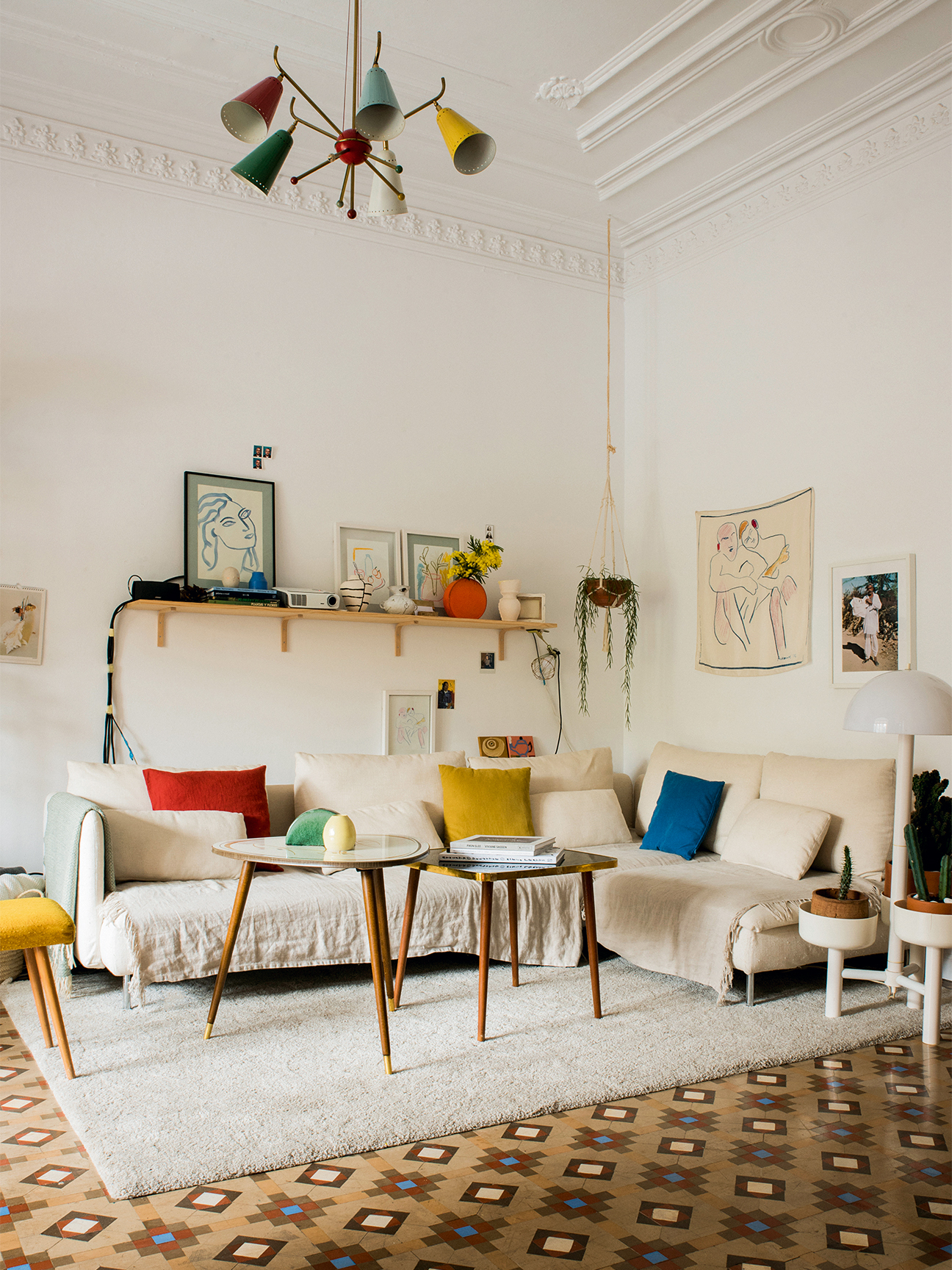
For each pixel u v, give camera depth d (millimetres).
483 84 4258
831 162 4613
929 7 3732
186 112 4391
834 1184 2258
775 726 4801
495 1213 2115
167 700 4379
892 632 4223
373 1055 3004
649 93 4309
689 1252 1975
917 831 3480
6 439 4098
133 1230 2031
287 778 4648
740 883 3820
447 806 4555
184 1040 3109
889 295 4340
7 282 4137
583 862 3316
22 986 3703
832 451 4574
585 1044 3115
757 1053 3045
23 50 3959
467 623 4918
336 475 4844
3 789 4027
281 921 3502
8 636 4055
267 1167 2295
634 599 5391
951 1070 2975
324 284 4867
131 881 3756
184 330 4500
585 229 5559
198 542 4445
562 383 5602
